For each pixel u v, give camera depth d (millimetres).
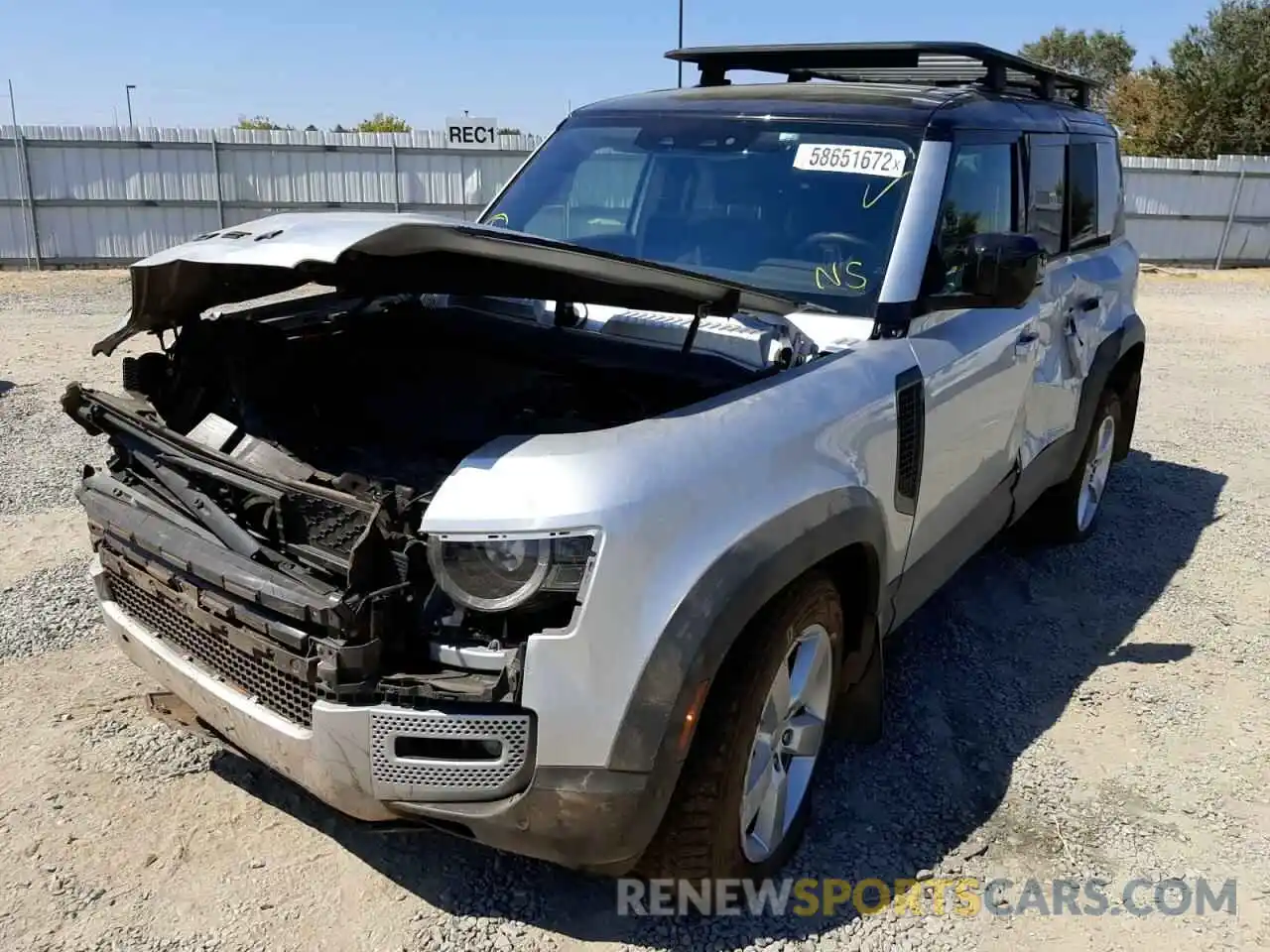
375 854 2861
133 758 3229
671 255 3666
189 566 2461
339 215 2410
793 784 2887
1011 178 3998
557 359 2939
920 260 3311
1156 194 21469
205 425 2789
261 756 2459
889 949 2623
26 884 2684
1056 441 4637
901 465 3064
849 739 3336
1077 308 4637
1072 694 3947
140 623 2818
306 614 2188
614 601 2141
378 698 2201
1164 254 21984
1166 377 10281
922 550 3395
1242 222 22031
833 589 2756
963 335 3494
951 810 3197
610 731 2170
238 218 17750
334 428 2660
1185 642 4426
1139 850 3061
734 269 3520
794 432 2594
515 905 2697
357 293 2965
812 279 3385
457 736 2162
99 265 17344
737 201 3631
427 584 2227
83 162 16828
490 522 2111
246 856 2828
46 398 7660
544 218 4016
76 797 3027
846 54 4301
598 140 4070
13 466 6035
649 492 2195
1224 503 6312
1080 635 4457
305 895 2697
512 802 2193
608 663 2150
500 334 3174
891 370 3041
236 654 2471
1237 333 13469
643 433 2318
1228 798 3330
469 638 2203
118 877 2727
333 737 2230
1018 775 3398
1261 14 28609
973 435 3617
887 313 3215
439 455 2494
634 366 2879
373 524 2189
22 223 16828
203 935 2549
